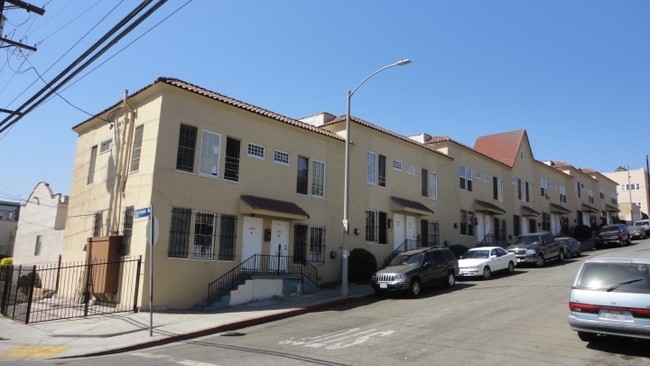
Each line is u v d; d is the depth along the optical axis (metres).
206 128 17.88
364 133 25.31
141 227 16.14
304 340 11.16
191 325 13.15
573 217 51.84
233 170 18.64
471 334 10.76
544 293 16.11
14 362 9.76
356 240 23.72
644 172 77.19
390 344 10.22
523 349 9.27
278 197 20.14
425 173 29.78
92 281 17.53
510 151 41.59
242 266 18.20
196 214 17.08
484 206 33.81
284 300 17.59
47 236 28.89
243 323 13.55
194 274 16.64
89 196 20.17
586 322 9.11
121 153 18.12
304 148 21.77
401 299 17.45
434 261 19.23
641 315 8.53
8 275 16.80
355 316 14.36
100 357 10.25
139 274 15.61
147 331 12.48
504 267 23.69
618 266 9.30
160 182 16.22
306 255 20.95
